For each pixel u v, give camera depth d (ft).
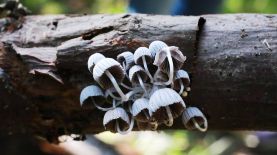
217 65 0.91
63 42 0.96
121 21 0.92
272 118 0.93
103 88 0.87
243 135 2.36
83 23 0.97
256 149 2.32
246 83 0.90
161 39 0.90
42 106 0.97
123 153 2.02
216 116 0.94
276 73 0.90
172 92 0.82
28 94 0.96
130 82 0.88
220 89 0.91
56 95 0.95
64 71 0.92
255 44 0.91
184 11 2.34
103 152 1.93
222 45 0.91
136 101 0.84
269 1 2.38
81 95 0.88
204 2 2.35
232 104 0.92
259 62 0.90
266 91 0.90
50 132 1.02
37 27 0.99
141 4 2.35
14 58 0.95
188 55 0.90
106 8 2.68
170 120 0.83
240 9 2.42
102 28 0.93
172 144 2.21
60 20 0.99
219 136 2.37
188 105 0.93
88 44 0.91
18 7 1.03
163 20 0.92
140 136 2.23
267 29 0.91
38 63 0.93
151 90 0.86
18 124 1.02
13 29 1.00
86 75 0.92
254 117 0.93
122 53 0.87
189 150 2.23
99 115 0.96
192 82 0.92
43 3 2.52
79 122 0.99
